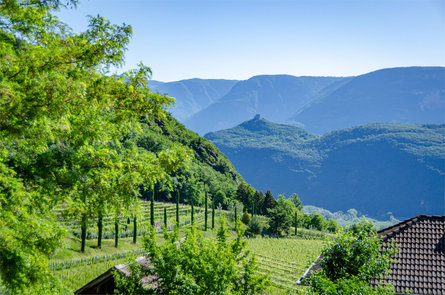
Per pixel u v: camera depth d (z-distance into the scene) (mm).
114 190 9750
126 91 11289
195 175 153500
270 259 70562
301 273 18203
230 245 15453
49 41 10141
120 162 9781
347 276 15500
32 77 8719
